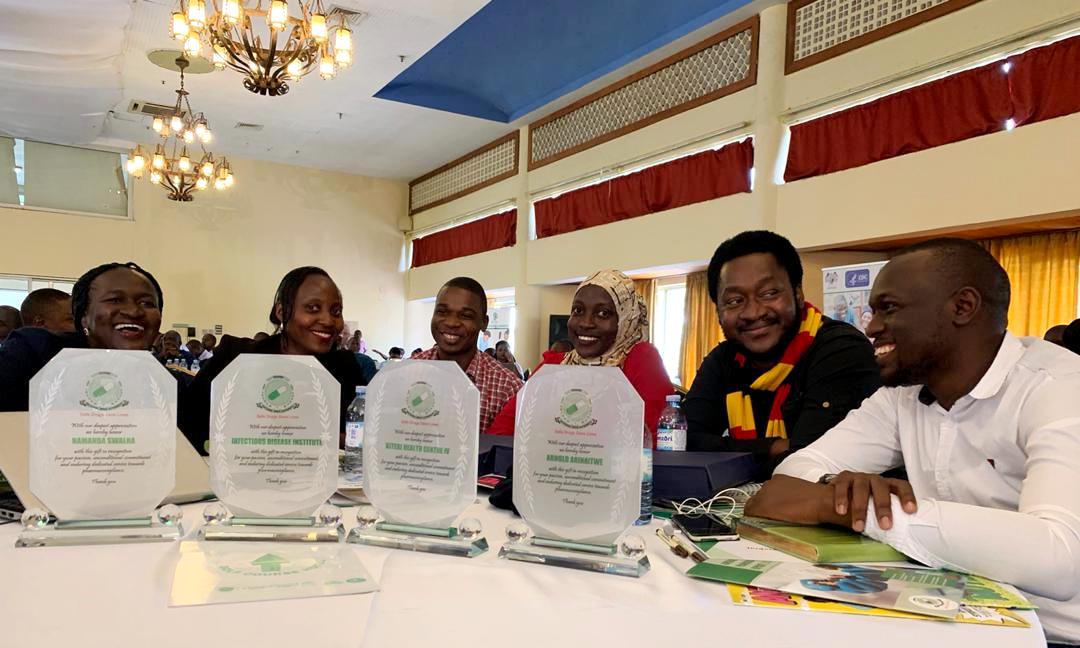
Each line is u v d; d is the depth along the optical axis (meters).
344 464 1.50
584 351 2.04
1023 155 4.48
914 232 5.09
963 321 1.07
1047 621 0.98
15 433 1.01
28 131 9.61
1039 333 5.16
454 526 0.97
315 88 8.16
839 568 0.86
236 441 0.97
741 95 6.48
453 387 0.97
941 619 0.71
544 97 8.84
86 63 7.21
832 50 5.73
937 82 5.03
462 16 6.21
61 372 0.95
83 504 0.93
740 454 1.33
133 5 5.95
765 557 0.91
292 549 0.89
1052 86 4.39
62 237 10.18
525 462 0.93
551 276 9.12
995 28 4.65
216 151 11.01
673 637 0.66
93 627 0.64
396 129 9.80
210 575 0.78
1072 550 0.83
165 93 8.24
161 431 0.97
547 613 0.71
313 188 12.08
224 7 4.56
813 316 1.68
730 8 6.33
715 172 6.79
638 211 7.77
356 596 0.74
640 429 0.90
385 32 6.57
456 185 11.35
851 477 0.99
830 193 5.70
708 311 7.94
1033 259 5.19
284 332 2.21
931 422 1.18
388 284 12.77
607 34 7.27
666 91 7.43
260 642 0.61
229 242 11.38
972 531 0.85
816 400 1.53
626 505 0.88
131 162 8.88
